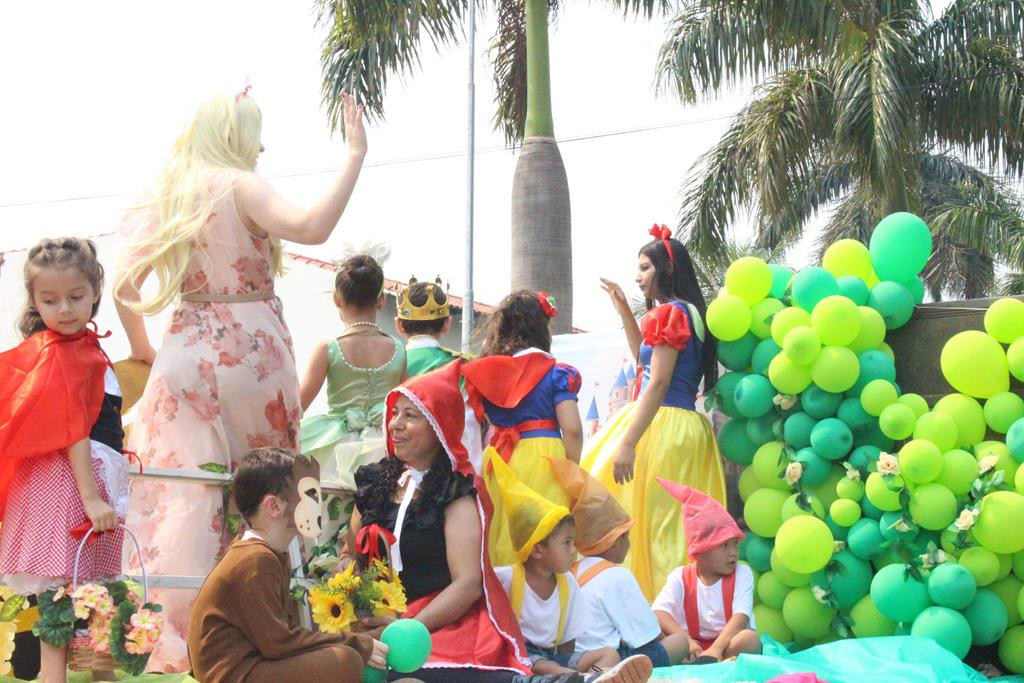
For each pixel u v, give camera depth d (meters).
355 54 14.30
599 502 5.11
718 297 6.26
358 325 5.88
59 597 3.74
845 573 5.77
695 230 17.98
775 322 6.01
